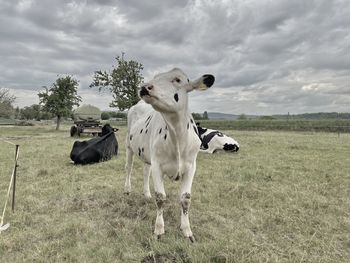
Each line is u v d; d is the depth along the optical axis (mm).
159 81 3582
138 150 5211
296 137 19078
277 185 6625
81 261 3475
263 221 4578
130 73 28578
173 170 4082
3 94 43875
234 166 8750
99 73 29031
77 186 6566
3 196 5754
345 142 15430
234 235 4070
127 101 28266
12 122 46719
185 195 4059
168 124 3773
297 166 8727
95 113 27703
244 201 5559
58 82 32188
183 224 4102
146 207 5168
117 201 5527
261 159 9969
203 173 7848
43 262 3453
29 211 5027
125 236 4035
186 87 3717
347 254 3670
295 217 4738
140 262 3441
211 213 4926
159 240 3943
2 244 3801
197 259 3381
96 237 4070
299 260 3471
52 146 14086
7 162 9531
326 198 5730
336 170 8148
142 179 7254
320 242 3902
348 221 4551
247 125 35500
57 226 4387
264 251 3648
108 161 9602
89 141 10109
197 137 4145
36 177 7477
